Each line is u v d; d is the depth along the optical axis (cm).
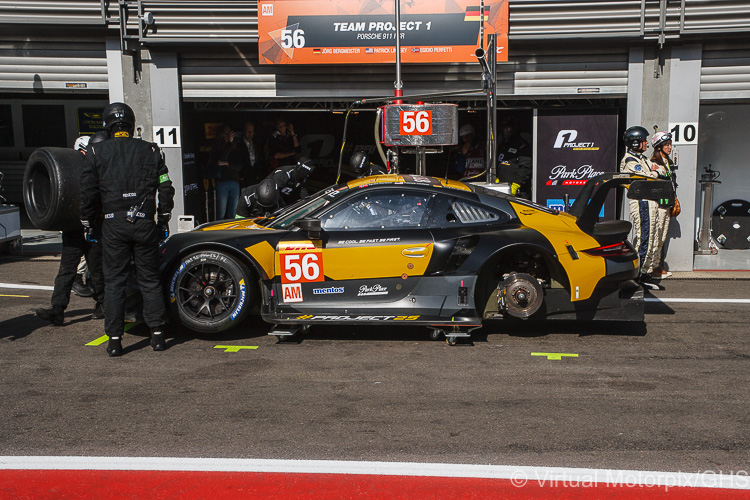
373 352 554
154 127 994
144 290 552
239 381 482
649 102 946
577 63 952
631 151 845
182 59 984
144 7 948
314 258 575
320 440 383
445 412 424
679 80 935
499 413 423
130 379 487
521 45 952
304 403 439
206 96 990
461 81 970
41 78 992
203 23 948
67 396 453
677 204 870
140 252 546
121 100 990
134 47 978
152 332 556
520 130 1139
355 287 579
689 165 941
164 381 483
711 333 616
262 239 578
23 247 1095
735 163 1084
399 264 572
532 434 391
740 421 410
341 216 588
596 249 577
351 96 980
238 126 1198
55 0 956
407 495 323
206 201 1124
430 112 752
